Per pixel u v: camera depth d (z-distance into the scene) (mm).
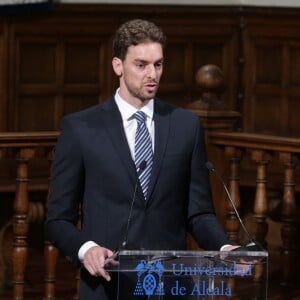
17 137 14484
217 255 8109
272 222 20031
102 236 9070
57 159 9312
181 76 23500
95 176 9133
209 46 23781
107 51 22688
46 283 15328
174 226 9242
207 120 15570
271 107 24094
